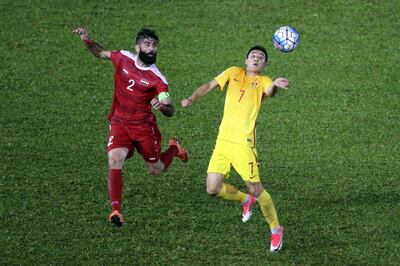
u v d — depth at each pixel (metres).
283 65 61.12
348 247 41.69
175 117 55.44
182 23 65.69
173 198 46.38
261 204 40.75
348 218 44.41
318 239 42.44
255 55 41.00
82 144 52.22
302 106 56.72
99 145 52.16
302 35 64.31
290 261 40.50
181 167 49.84
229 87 41.25
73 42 63.78
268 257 40.81
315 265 40.22
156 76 40.09
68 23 65.88
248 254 41.06
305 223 43.97
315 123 54.81
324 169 49.66
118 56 40.50
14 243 41.78
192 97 40.78
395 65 61.25
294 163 50.34
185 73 60.19
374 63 61.47
